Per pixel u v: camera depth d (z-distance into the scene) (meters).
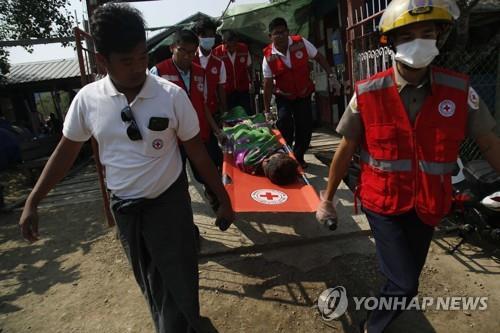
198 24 4.57
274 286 3.24
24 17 11.45
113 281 3.56
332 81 5.36
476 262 3.34
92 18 1.82
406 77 1.96
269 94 5.32
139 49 1.81
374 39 4.50
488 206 3.24
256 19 9.07
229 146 4.53
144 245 2.21
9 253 4.49
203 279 3.39
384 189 2.09
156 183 2.07
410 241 2.15
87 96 2.01
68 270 3.89
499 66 5.80
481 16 6.24
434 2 1.78
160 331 2.22
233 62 6.77
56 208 5.96
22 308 3.31
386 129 2.01
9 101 14.77
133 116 1.96
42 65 16.28
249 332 2.76
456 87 1.94
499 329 2.61
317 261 3.52
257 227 4.06
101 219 5.16
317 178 5.30
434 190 1.99
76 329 2.96
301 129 5.41
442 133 1.95
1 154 6.66
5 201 7.27
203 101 3.87
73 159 2.17
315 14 9.08
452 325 2.67
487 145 2.01
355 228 3.87
